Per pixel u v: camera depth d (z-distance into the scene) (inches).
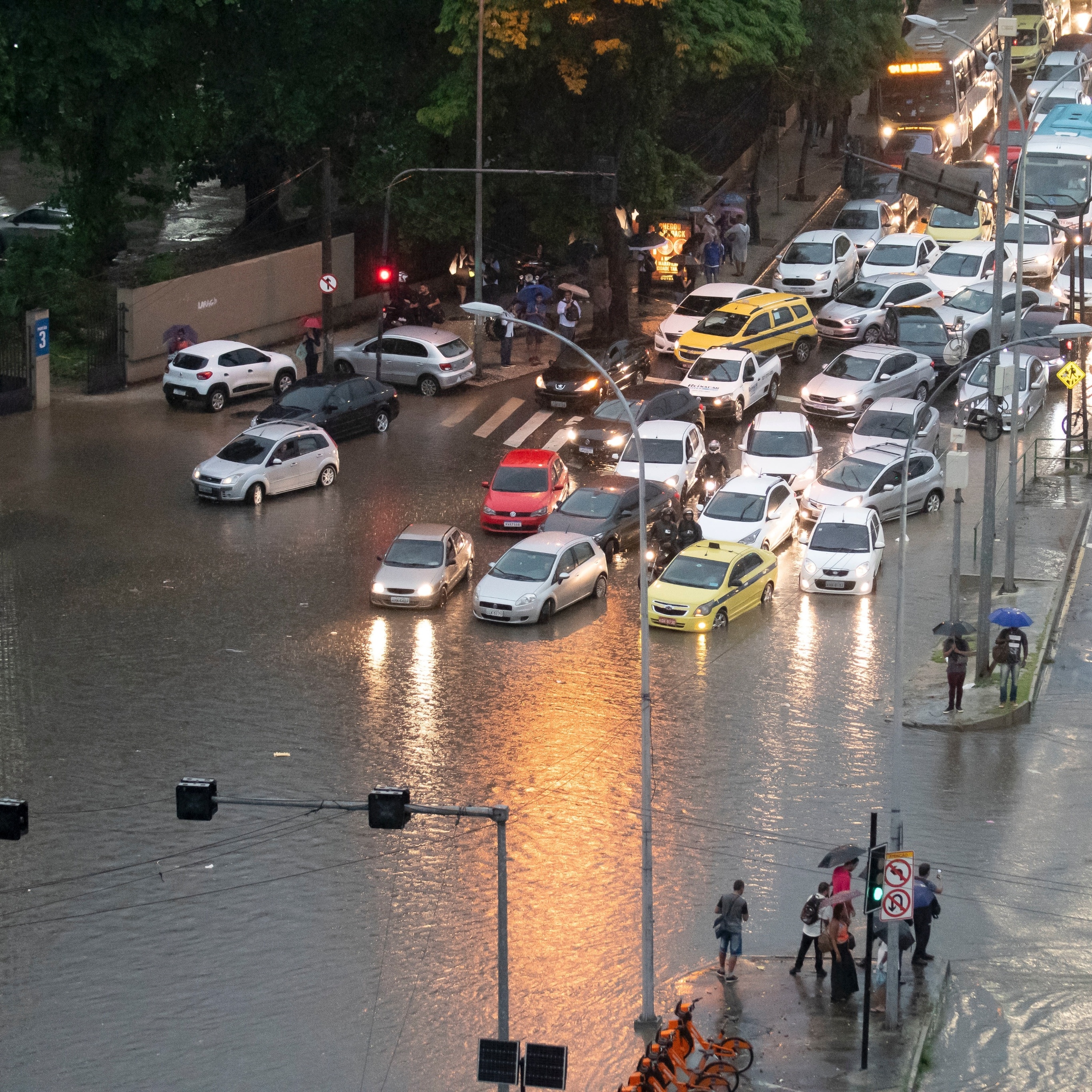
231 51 4618.6
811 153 6437.0
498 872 1657.2
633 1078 1582.2
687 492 3735.2
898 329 4500.5
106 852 2145.7
